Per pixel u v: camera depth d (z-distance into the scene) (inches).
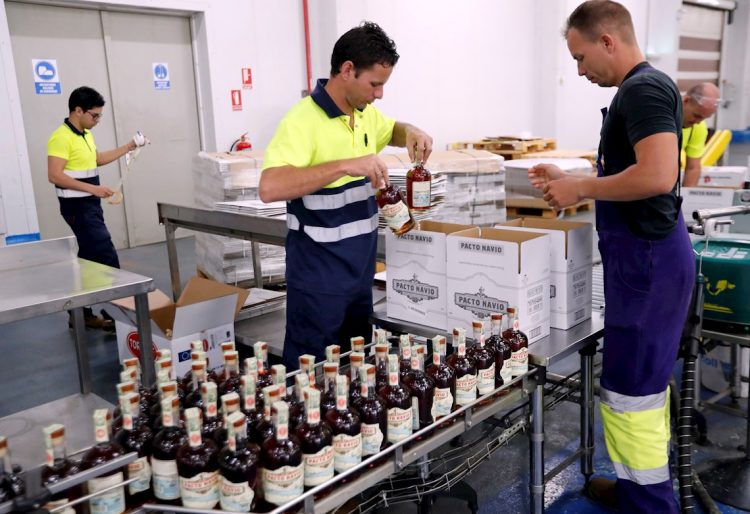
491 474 100.0
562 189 71.5
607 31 70.9
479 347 70.9
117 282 79.7
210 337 97.4
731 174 161.5
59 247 92.9
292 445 51.9
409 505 85.5
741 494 92.5
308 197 77.7
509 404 74.8
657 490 76.6
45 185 226.7
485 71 338.3
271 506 52.2
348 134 77.9
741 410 107.1
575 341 79.3
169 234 142.9
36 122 221.6
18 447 72.2
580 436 104.7
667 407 81.7
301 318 81.9
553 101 368.5
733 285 87.1
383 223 103.5
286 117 75.5
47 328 170.9
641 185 64.9
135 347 101.2
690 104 142.8
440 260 82.6
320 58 273.7
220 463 50.6
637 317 71.4
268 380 65.6
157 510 51.8
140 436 53.7
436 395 64.8
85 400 84.9
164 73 249.1
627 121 66.9
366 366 59.5
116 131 240.8
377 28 73.0
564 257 81.0
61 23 221.5
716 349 123.2
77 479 46.3
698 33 493.0
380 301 104.5
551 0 356.8
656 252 69.9
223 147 259.8
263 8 260.1
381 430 59.7
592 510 91.4
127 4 224.5
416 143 83.0
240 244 167.0
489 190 175.3
